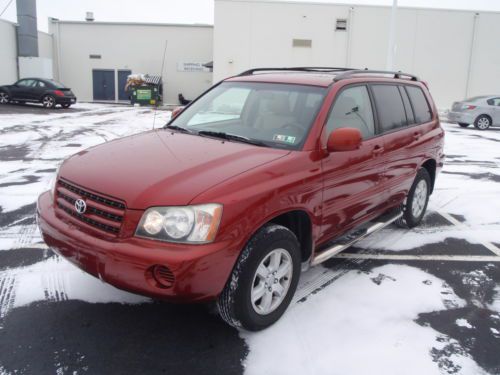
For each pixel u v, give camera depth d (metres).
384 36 26.34
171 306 3.48
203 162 3.12
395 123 4.65
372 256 4.59
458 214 6.11
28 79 24.12
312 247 3.50
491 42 26.45
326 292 3.78
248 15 26.08
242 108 4.09
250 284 2.92
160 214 2.70
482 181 8.16
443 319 3.45
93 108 26.12
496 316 3.52
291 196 3.13
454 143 13.45
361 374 2.79
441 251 4.79
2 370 2.71
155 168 3.04
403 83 5.07
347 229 4.03
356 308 3.54
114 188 2.87
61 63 33.75
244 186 2.88
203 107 4.39
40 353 2.88
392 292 3.83
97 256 2.79
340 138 3.41
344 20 26.23
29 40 28.03
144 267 2.63
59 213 3.16
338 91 3.85
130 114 21.73
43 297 3.54
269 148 3.44
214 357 2.91
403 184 4.81
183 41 33.56
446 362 2.93
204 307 3.49
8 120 16.81
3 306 3.39
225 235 2.73
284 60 26.56
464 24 26.23
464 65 26.70
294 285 3.33
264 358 2.91
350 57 26.55
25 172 7.89
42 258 4.24
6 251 4.38
